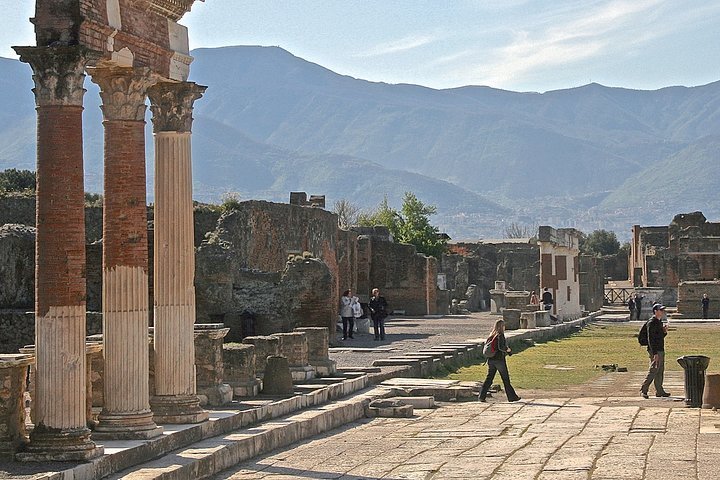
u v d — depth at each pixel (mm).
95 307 43438
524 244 146625
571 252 96625
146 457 20234
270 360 30031
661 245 154875
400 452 23672
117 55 20656
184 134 23344
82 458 18469
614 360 51844
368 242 95500
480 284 132625
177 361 23094
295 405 28234
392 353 48469
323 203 89438
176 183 23234
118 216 21312
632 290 126375
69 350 18844
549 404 32656
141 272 21422
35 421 19000
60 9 19156
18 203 49000
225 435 23469
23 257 42875
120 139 21406
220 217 54969
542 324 76938
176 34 23172
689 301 99562
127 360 21062
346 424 29047
